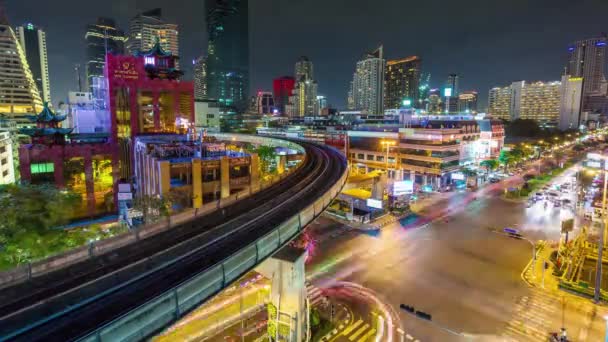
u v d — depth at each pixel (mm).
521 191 102812
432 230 71000
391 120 164500
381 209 79125
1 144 90562
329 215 79438
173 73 118000
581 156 187500
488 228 72250
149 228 32781
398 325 39719
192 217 38156
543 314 41562
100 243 28469
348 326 39656
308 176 64125
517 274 51625
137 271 25344
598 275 43750
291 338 36688
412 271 52500
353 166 131250
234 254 27641
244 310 43844
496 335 37781
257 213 40094
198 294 24281
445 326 39375
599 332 38156
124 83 104125
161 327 21625
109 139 104688
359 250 60344
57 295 22000
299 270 37594
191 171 72812
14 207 43562
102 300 21562
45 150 84938
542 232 69750
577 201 92375
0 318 19750
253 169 80625
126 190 84375
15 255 37500
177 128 113938
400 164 119062
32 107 170375
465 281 49469
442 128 117750
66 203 56969
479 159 133750
